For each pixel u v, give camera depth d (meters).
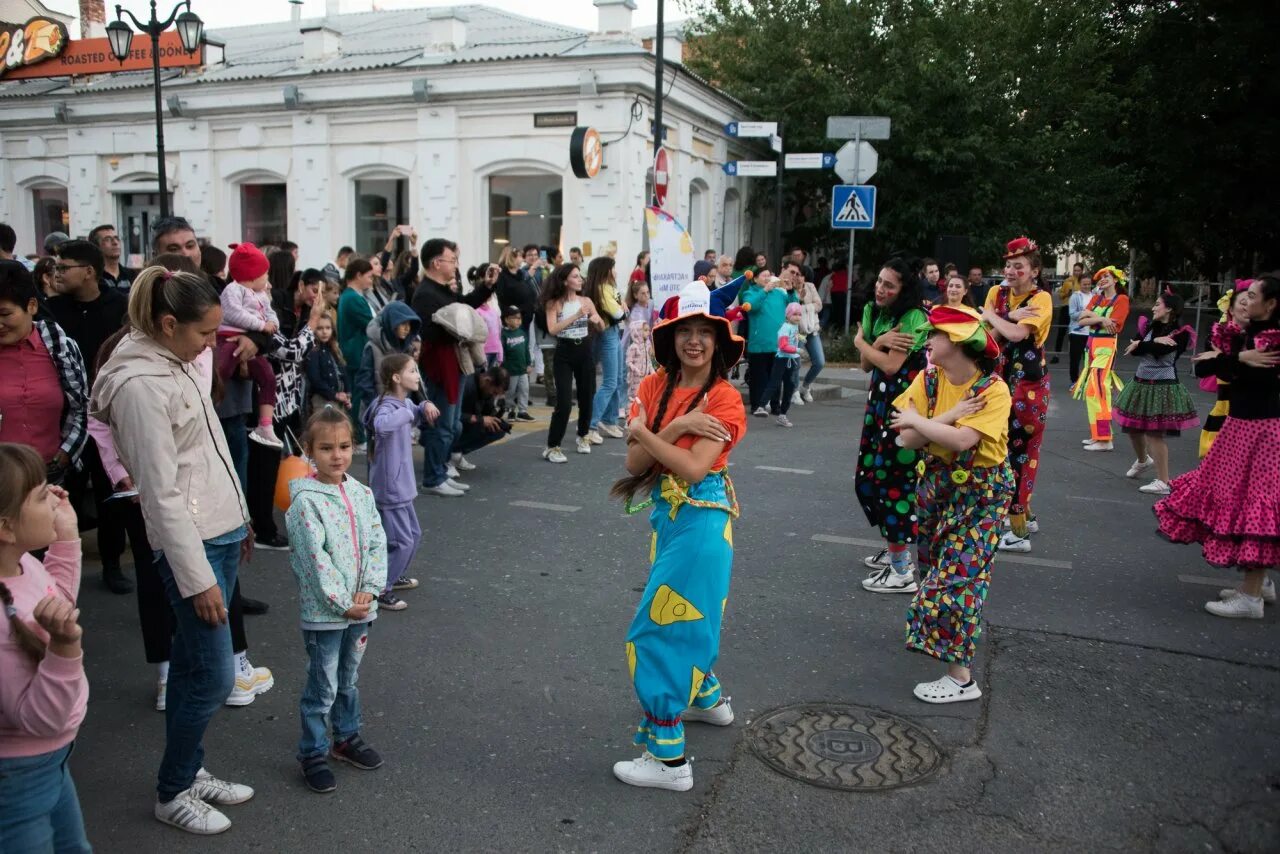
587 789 3.50
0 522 2.24
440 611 5.19
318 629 3.40
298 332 7.05
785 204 22.44
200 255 5.89
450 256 7.50
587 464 8.83
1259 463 5.09
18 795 2.31
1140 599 5.54
